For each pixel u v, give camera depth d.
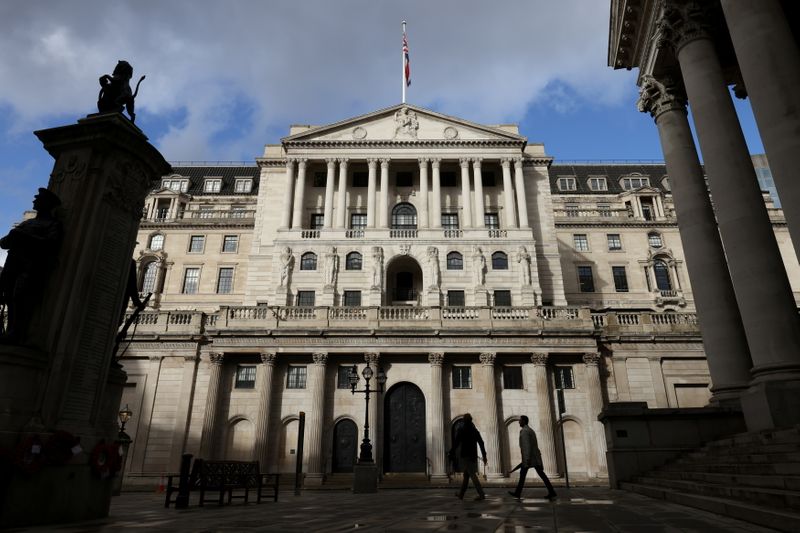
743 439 12.51
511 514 9.52
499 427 33.84
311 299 43.22
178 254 57.84
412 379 35.03
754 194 14.31
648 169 73.50
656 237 59.91
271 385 34.03
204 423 33.00
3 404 8.79
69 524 8.59
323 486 29.80
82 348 10.08
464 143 48.44
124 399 34.31
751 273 13.48
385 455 33.66
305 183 50.16
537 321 35.44
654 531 6.95
